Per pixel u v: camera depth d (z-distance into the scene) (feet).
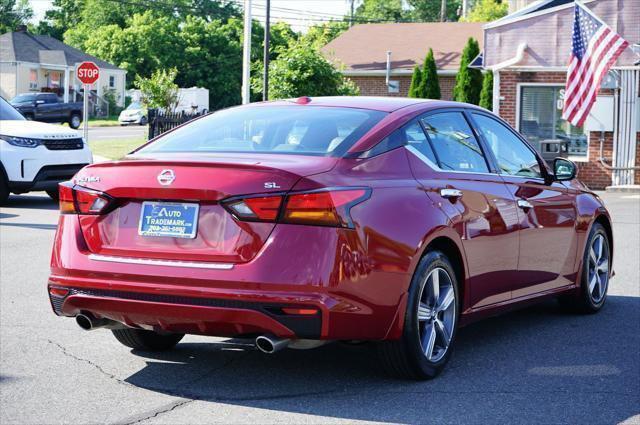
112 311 15.67
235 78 276.62
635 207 58.18
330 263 14.73
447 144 18.47
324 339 14.85
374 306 15.30
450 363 18.38
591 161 76.74
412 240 15.98
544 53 77.97
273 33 278.05
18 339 20.39
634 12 75.97
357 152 16.17
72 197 16.38
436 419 14.69
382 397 15.88
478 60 84.33
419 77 113.60
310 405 15.43
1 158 48.42
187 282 14.99
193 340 20.36
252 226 14.87
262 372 17.54
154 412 15.06
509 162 20.56
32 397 15.93
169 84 110.01
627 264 32.73
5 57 214.48
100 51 270.67
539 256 20.90
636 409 15.30
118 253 15.78
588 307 23.59
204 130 18.03
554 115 78.28
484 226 18.39
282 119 17.78
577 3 69.72
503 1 262.06
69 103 157.89
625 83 75.31
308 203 14.79
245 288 14.69
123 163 15.96
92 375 17.39
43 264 30.94
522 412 15.08
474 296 18.28
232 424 14.42
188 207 15.35
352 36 150.41
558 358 18.88
